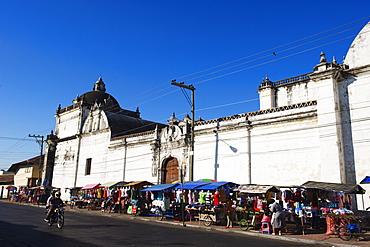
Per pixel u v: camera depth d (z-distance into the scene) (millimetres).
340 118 18516
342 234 13055
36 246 10133
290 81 29297
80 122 41625
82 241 11203
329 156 17828
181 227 17219
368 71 17953
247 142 22484
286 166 20219
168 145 28688
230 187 18562
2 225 15641
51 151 45656
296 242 12656
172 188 20625
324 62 19109
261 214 15836
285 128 20797
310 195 16281
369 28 18422
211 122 25516
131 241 11438
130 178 32094
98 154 37188
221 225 17672
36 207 32000
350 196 16969
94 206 29766
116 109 42625
